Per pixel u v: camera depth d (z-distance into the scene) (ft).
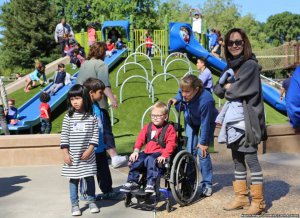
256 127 11.01
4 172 17.56
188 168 12.67
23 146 18.86
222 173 17.02
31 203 13.05
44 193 14.17
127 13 118.93
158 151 12.09
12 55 132.57
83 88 11.55
